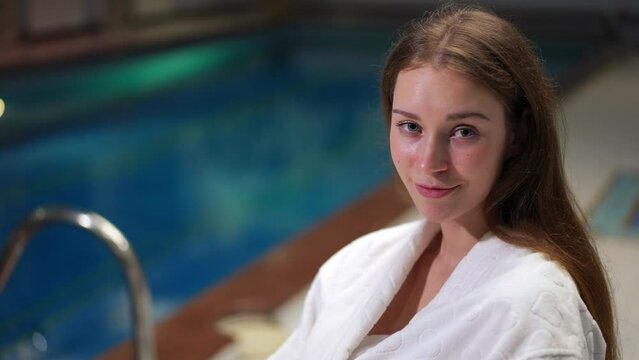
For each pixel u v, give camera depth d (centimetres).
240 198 683
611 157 561
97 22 1126
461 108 99
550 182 106
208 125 930
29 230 231
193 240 594
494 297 99
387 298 115
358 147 837
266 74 1196
